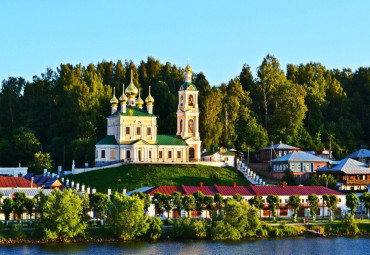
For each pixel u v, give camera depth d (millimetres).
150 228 171875
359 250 164750
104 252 156125
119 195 174375
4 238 163250
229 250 161125
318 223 187750
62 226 164875
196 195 184500
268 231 179625
